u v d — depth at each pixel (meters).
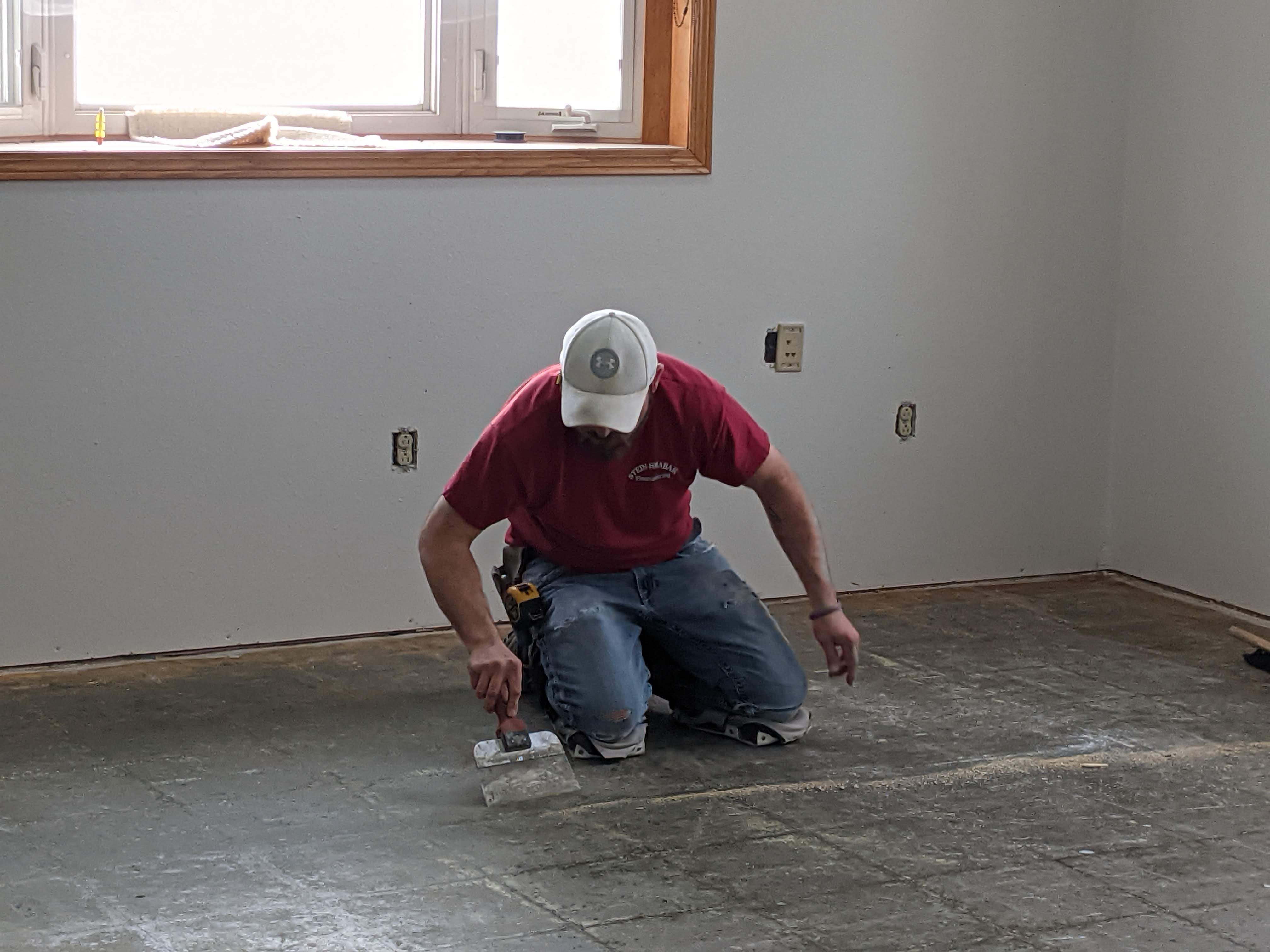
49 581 3.14
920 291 3.77
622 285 3.47
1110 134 3.89
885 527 3.87
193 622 3.27
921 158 3.70
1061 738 2.85
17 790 2.52
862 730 2.87
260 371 3.21
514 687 2.53
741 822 2.44
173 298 3.11
